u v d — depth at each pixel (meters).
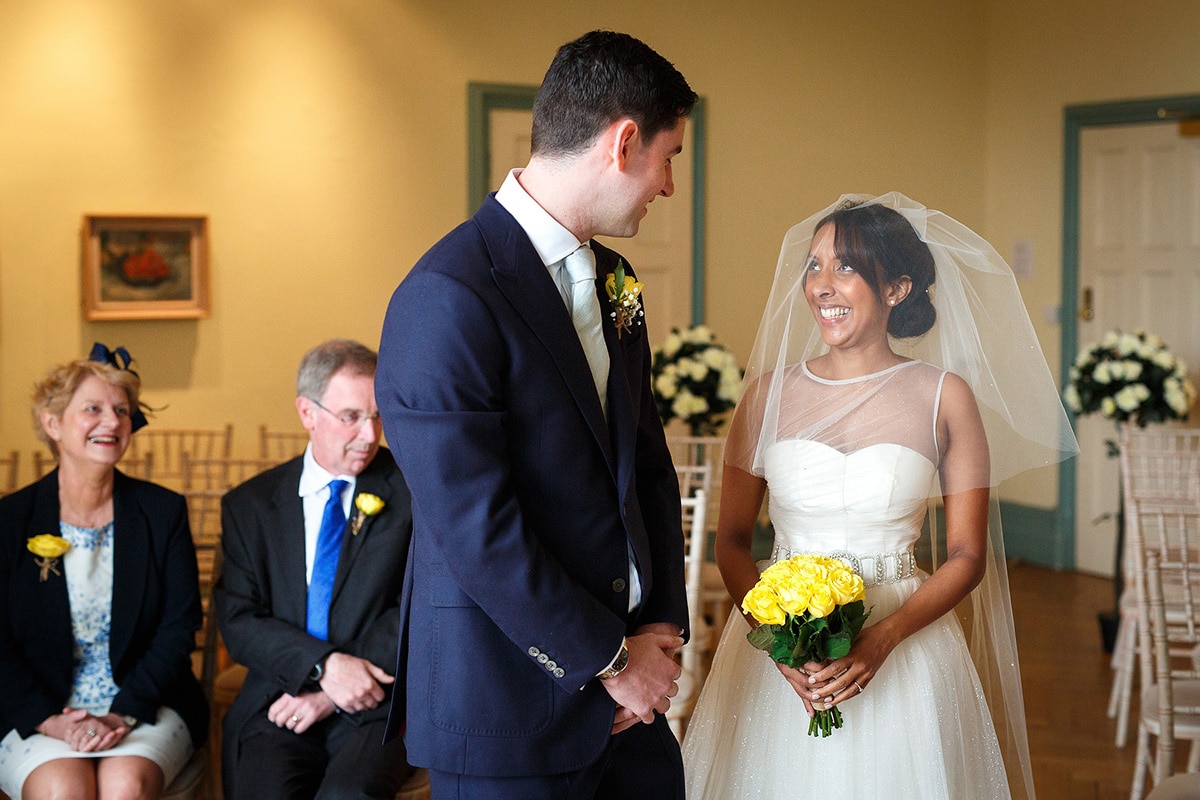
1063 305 6.73
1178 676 3.10
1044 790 3.66
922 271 2.08
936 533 2.21
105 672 2.73
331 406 2.67
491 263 1.70
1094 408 5.18
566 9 6.03
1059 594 6.16
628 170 1.72
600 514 1.78
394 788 2.47
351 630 2.69
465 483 1.62
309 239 5.53
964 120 7.07
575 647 1.67
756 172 6.56
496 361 1.66
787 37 6.56
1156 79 6.27
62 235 5.07
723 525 2.27
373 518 2.73
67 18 5.04
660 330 6.41
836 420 2.10
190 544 2.83
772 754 2.11
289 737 2.59
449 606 1.74
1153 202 6.33
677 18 6.29
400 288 1.71
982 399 2.09
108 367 2.76
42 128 5.02
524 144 6.01
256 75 5.38
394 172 5.69
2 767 2.56
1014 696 2.17
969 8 7.02
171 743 2.65
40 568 2.69
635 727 1.96
